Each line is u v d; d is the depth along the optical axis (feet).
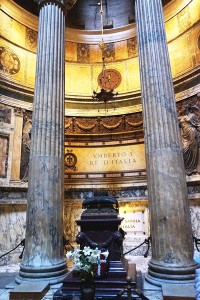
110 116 32.94
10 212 25.68
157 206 16.29
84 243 15.60
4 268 22.65
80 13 36.96
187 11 29.66
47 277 16.20
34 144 18.92
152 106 18.07
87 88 34.24
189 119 26.68
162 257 15.49
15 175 26.84
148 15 20.12
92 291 11.32
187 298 12.90
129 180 30.25
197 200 24.97
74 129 32.45
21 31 31.37
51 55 20.90
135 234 28.07
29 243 17.10
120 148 31.63
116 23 36.58
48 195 17.78
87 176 31.04
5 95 27.89
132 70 33.94
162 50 19.25
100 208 16.63
